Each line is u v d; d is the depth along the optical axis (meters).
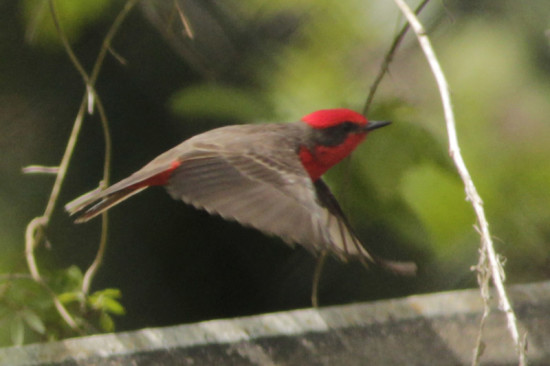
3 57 11.45
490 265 6.43
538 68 11.45
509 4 11.54
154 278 11.76
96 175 11.62
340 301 11.78
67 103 11.60
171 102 10.58
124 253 11.67
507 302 6.29
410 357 7.89
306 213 5.96
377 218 10.20
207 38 11.49
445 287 11.14
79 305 8.90
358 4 11.76
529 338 8.10
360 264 11.66
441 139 10.16
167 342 7.59
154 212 11.82
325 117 7.85
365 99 10.70
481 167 10.80
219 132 7.52
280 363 7.74
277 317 7.88
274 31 11.67
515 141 11.09
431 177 10.10
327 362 7.80
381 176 9.92
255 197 6.16
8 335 8.67
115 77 11.63
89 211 7.30
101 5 11.13
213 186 6.39
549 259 10.73
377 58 11.70
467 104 11.33
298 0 11.70
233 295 11.95
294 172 6.70
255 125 7.82
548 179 10.75
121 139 11.66
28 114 11.53
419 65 11.76
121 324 11.54
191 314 11.79
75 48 11.54
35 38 11.12
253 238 11.98
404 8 7.50
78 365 7.45
